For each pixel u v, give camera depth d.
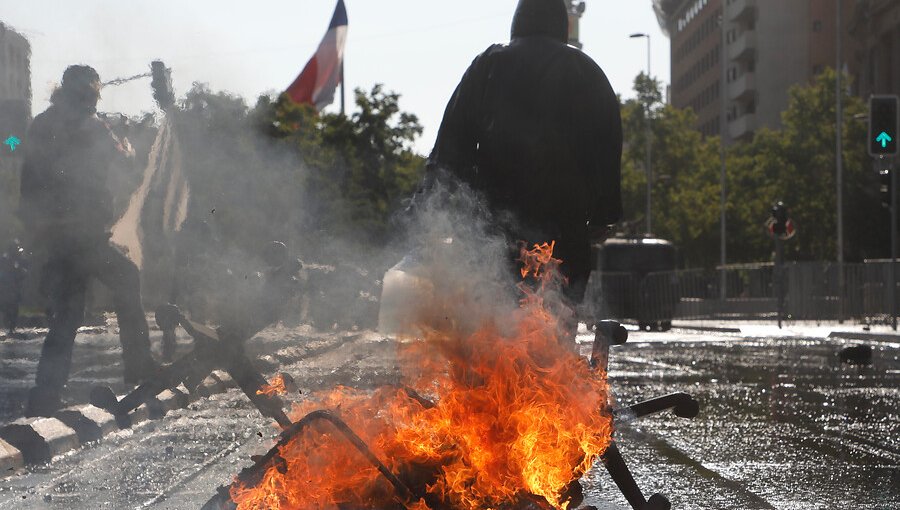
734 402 13.79
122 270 11.70
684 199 88.62
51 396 10.77
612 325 5.52
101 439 9.62
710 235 88.88
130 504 6.88
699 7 133.25
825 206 70.81
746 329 39.88
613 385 15.95
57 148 11.27
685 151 93.19
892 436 10.62
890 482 8.07
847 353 21.94
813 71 108.19
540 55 6.17
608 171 6.25
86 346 19.17
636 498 5.42
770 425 11.45
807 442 10.18
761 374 18.28
